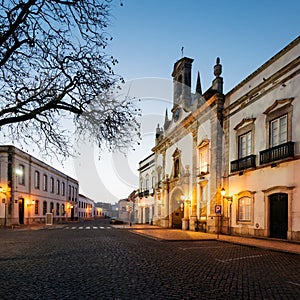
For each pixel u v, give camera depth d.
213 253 10.74
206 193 21.09
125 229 25.55
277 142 15.03
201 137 21.95
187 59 25.02
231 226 18.48
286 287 5.89
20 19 5.95
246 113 17.62
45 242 14.38
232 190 18.61
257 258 9.59
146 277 6.68
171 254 10.43
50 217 33.03
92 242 14.46
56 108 7.28
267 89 15.79
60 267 7.87
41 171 37.38
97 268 7.73
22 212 31.81
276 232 14.80
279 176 14.58
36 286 5.90
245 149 17.75
